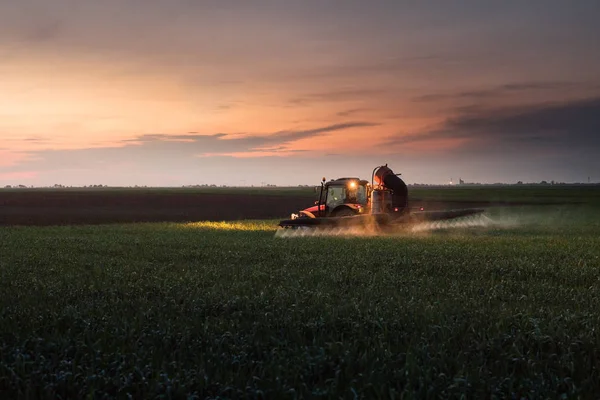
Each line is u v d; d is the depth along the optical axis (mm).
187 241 23031
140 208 88250
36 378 6039
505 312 8734
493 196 128500
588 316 8508
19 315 8672
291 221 26438
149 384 5805
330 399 5559
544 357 6750
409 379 5844
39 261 16203
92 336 7477
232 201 108812
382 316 8469
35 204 100875
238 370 6121
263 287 11141
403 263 15180
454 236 25484
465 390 5617
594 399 5531
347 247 19562
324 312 8781
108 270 14008
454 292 10719
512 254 17406
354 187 28578
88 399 5473
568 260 15898
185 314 9008
